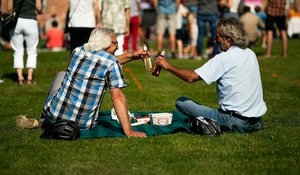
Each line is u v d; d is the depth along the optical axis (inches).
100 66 618.2
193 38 1701.5
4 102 839.1
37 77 1131.9
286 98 884.6
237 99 624.1
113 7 1027.3
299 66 1304.1
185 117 703.7
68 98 625.9
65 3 2596.0
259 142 598.5
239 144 586.9
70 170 502.9
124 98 617.9
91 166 513.7
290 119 724.7
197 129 621.9
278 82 1056.8
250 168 508.4
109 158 536.4
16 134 625.3
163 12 1534.2
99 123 673.0
